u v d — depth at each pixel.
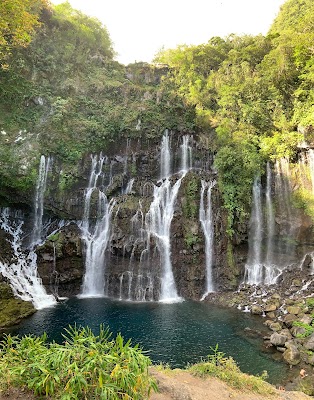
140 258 20.44
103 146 25.70
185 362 11.27
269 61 27.34
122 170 25.50
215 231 21.22
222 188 21.84
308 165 22.36
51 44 29.39
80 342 5.75
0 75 24.67
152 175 26.00
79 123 25.66
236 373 8.38
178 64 33.28
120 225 21.39
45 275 19.72
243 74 28.27
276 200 22.52
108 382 5.09
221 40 33.88
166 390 6.78
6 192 21.50
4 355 6.24
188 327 14.57
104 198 23.41
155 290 19.70
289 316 15.11
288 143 22.66
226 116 26.38
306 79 24.78
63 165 23.72
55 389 5.21
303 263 20.72
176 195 22.33
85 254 21.25
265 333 13.91
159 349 12.30
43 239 22.09
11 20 17.47
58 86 27.75
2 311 15.46
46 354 5.69
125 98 29.53
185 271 20.53
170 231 21.27
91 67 31.86
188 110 28.70
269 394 7.66
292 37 27.34
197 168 26.52
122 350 5.68
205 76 32.22
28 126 24.23
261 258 21.69
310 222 21.11
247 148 23.03
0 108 24.17
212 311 16.91
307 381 10.13
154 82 34.22
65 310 16.89
